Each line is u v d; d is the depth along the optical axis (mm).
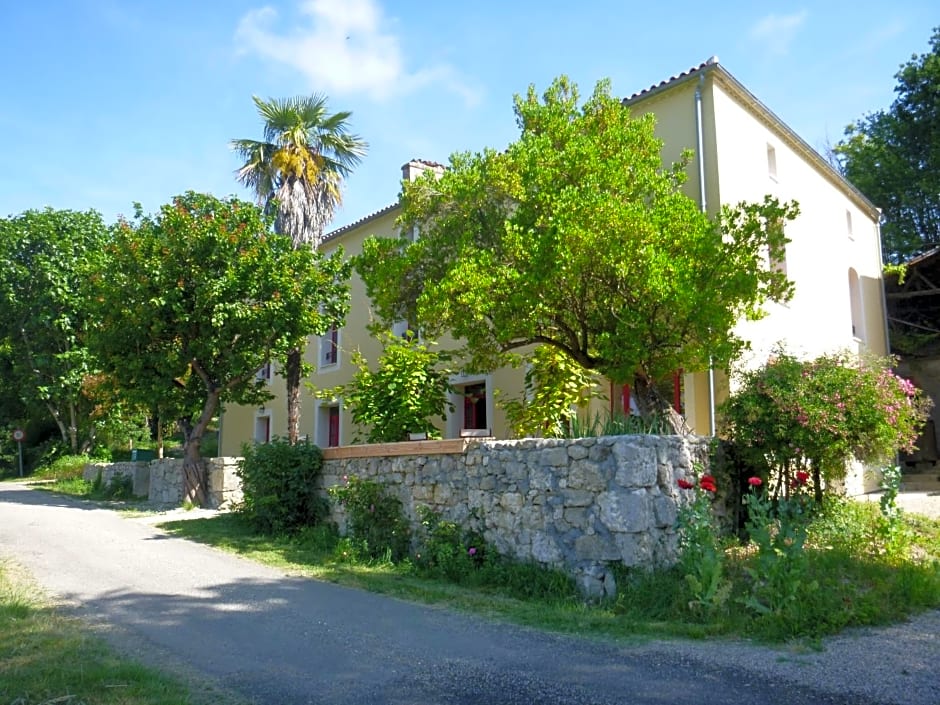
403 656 5695
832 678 4961
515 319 9641
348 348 21797
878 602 6566
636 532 7219
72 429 32312
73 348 29234
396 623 6711
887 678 4938
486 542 8648
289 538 11570
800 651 5574
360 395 14258
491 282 9555
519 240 9688
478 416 17266
